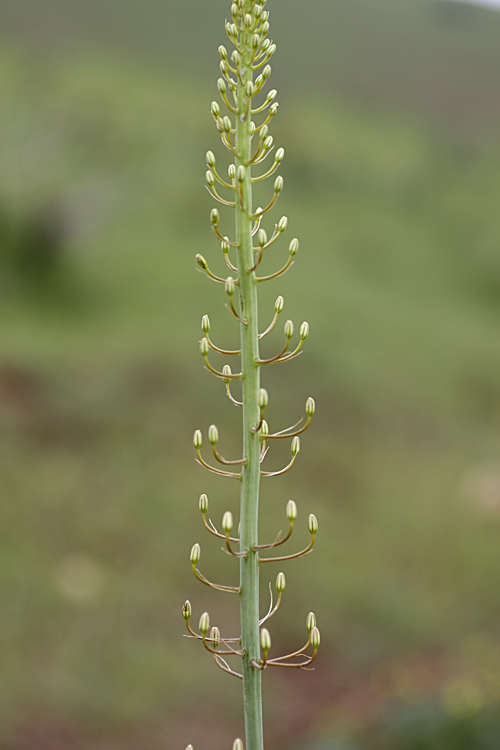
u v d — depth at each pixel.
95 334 19.64
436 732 5.58
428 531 11.52
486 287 31.31
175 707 6.92
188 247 27.14
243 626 1.62
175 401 14.88
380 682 7.83
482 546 11.16
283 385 16.70
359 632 8.84
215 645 1.61
